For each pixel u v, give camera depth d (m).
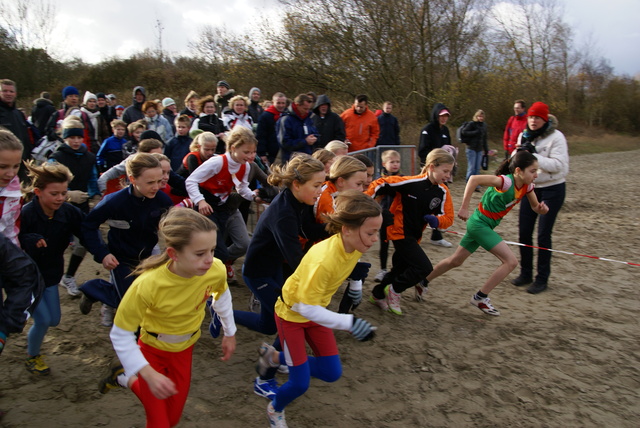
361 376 3.52
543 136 5.19
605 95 40.91
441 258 6.56
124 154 6.73
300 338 2.75
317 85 18.16
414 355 3.84
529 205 5.29
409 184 4.17
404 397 3.29
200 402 3.13
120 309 2.29
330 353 2.80
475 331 4.30
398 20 16.95
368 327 2.47
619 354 3.97
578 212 10.19
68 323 4.07
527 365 3.75
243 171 4.41
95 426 2.86
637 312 4.86
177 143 6.64
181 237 2.21
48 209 3.16
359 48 17.19
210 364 3.59
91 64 21.19
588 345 4.11
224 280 2.58
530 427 3.02
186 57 22.33
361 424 3.00
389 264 6.14
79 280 5.06
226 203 4.50
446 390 3.39
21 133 6.36
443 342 4.07
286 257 3.12
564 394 3.38
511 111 23.44
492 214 4.50
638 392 3.44
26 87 18.39
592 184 14.78
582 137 35.91
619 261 6.59
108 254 3.27
